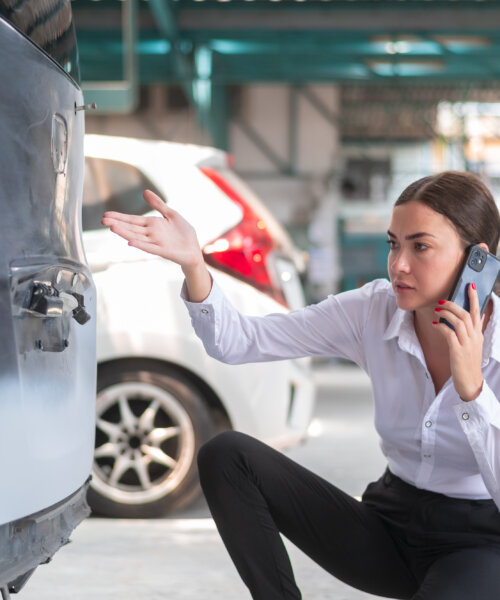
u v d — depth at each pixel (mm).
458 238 2496
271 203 31938
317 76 26641
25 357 2203
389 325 2705
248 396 5203
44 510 2312
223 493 2709
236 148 31719
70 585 3959
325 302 2877
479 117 35906
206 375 5172
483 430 2490
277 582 2693
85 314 2498
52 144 2396
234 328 2822
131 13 15859
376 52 24375
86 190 5293
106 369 5227
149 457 5203
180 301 5203
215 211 5332
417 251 2502
